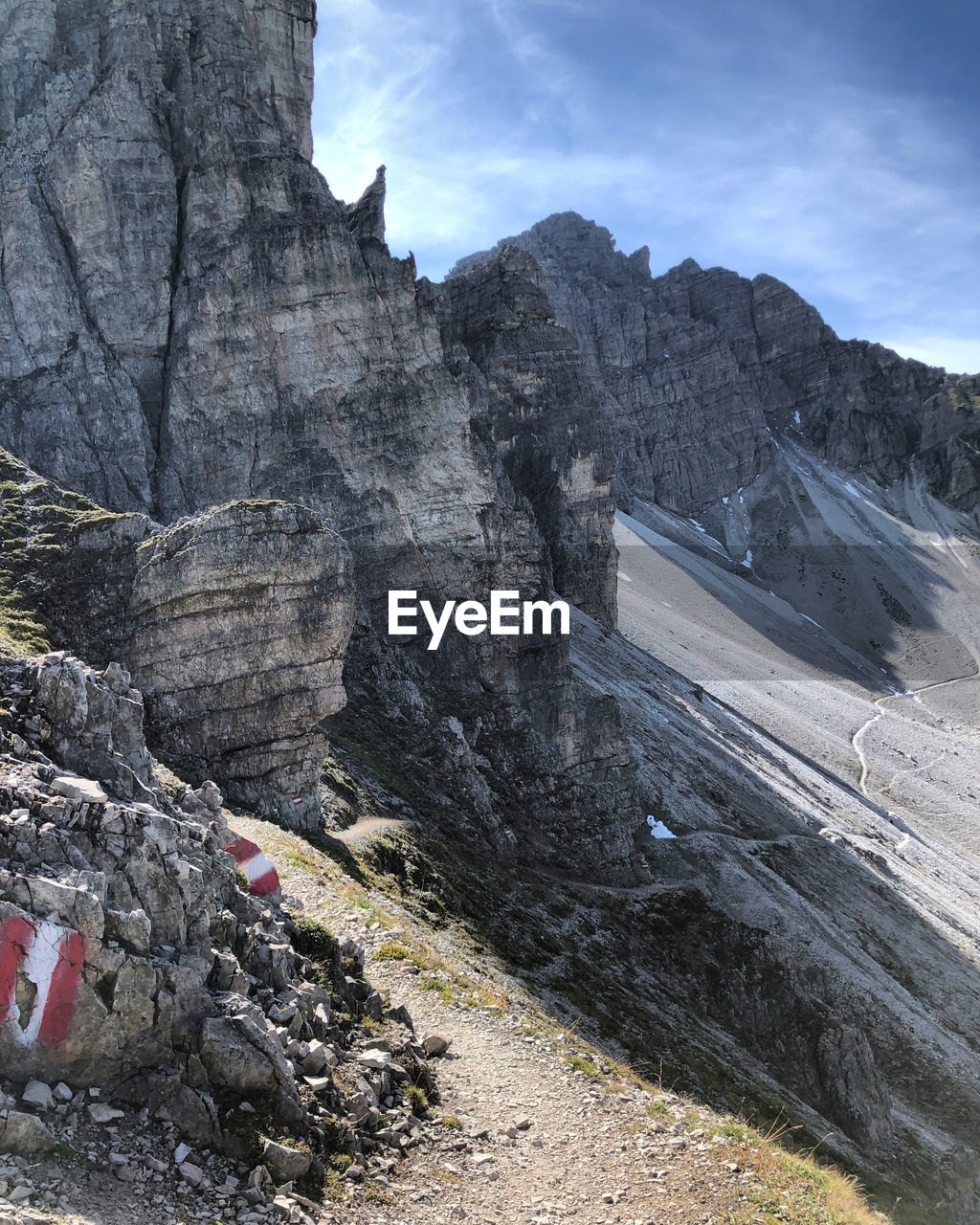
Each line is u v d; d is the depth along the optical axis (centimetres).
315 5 8975
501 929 5184
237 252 7969
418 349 8775
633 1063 4138
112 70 8012
